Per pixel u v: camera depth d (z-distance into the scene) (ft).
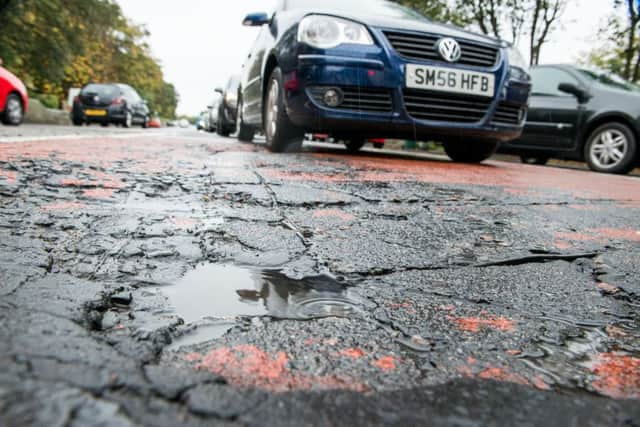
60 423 1.43
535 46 47.93
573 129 23.30
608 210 7.94
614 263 4.51
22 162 8.61
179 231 4.55
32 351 1.89
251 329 2.51
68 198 5.78
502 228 5.86
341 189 7.98
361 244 4.59
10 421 1.41
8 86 29.53
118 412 1.55
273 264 3.78
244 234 4.61
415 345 2.48
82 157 10.15
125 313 2.62
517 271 4.08
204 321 2.60
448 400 1.92
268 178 8.68
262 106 16.57
